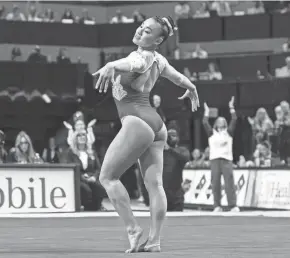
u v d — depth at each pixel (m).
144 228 20.83
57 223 23.80
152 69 13.84
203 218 26.34
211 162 35.31
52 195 31.75
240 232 18.67
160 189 13.79
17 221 25.08
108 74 12.53
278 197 35.50
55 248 13.92
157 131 13.69
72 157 34.75
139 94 13.65
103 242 15.60
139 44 13.94
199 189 40.88
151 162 13.82
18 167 31.33
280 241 15.33
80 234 18.45
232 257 11.38
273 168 36.25
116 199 13.38
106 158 13.50
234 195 35.25
